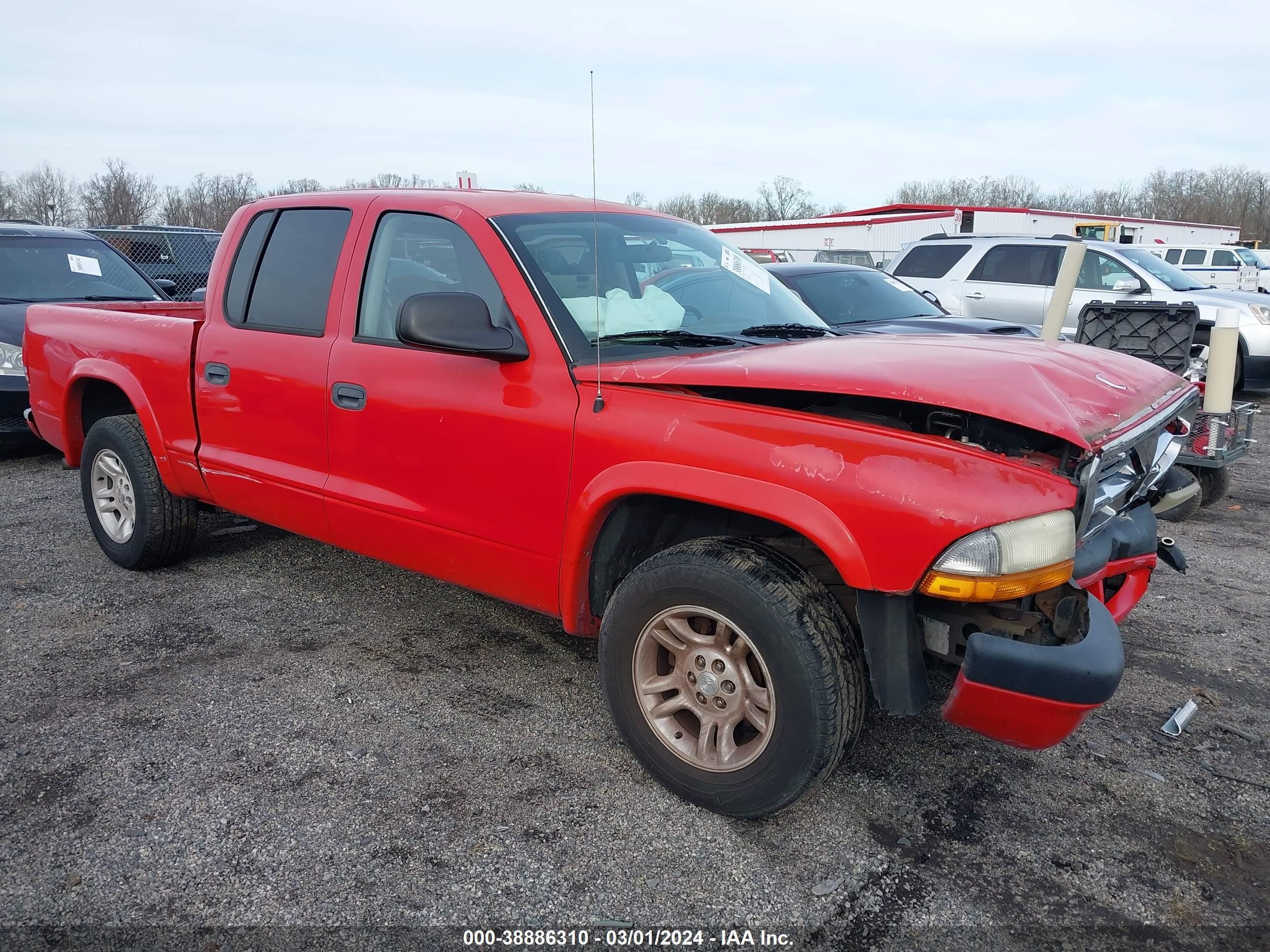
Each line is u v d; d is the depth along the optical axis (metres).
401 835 2.54
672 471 2.53
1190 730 3.22
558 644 3.83
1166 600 4.46
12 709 3.20
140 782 2.77
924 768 2.95
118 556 4.55
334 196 3.59
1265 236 73.44
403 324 2.68
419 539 3.25
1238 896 2.38
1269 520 5.94
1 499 5.98
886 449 2.29
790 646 2.35
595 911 2.28
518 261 2.97
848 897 2.35
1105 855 2.53
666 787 2.74
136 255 14.72
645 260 3.36
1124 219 31.55
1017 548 2.16
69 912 2.23
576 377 2.79
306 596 4.30
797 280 7.54
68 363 4.64
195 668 3.54
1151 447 2.86
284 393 3.60
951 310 11.26
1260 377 10.36
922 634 2.44
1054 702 2.23
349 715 3.20
